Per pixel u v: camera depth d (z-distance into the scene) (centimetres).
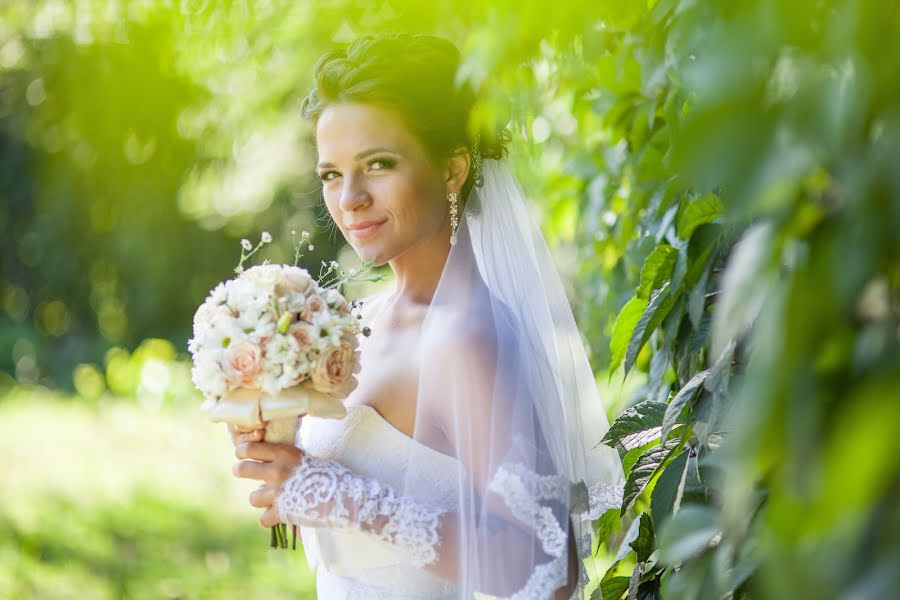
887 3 72
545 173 403
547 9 138
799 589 73
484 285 254
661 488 206
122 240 1609
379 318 276
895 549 70
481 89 236
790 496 72
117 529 847
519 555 220
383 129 254
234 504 1001
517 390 231
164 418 1452
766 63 79
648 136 297
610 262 353
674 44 198
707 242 202
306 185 1480
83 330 1792
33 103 1369
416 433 243
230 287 247
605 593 231
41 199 1592
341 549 253
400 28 273
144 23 658
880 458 66
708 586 145
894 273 74
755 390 75
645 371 306
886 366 72
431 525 235
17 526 799
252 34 521
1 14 868
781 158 77
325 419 254
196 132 1009
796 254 85
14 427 1279
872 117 74
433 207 261
